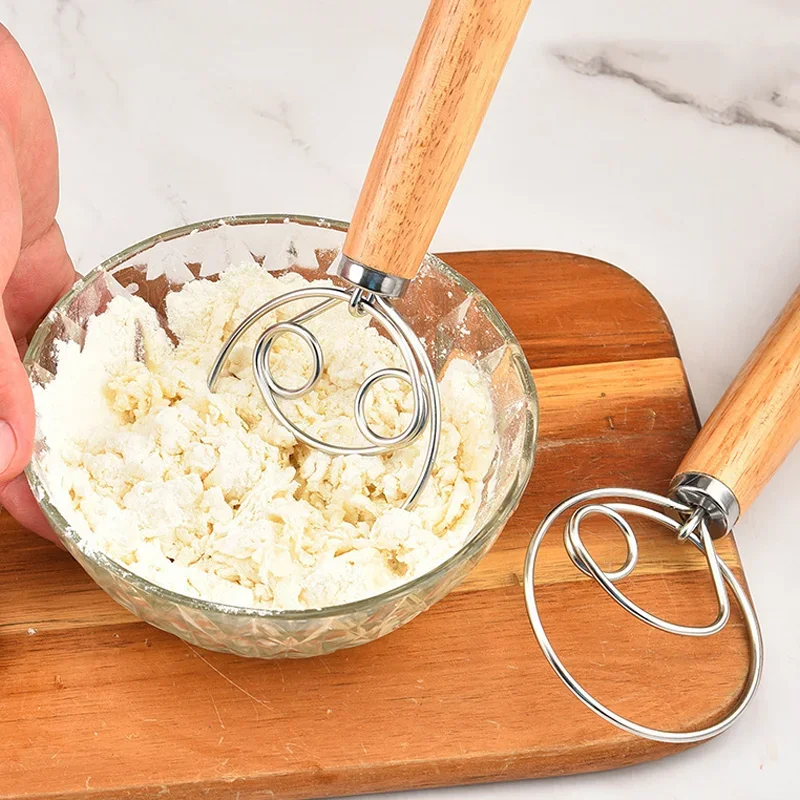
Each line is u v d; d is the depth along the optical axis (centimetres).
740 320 84
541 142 94
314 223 75
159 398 72
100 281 73
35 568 72
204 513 69
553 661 66
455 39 60
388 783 67
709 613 71
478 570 72
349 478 70
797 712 70
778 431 71
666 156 93
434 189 62
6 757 67
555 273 84
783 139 94
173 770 67
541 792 68
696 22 100
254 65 97
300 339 75
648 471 76
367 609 63
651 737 66
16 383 64
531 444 68
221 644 66
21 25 98
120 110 94
